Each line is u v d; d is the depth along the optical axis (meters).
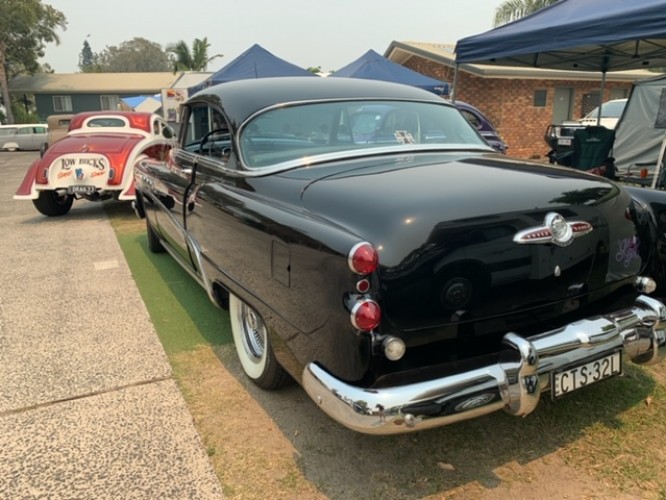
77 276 5.17
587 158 8.37
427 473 2.33
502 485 2.25
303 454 2.47
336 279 1.97
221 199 2.89
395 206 2.05
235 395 2.98
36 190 7.54
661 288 2.78
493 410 2.05
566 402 2.81
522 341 2.07
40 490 2.26
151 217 5.25
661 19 5.32
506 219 2.10
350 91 3.30
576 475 2.29
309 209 2.31
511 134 16.45
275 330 2.42
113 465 2.41
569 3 7.07
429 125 3.32
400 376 1.99
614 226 2.42
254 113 3.01
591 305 2.43
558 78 15.90
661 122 6.43
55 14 37.94
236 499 2.20
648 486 2.21
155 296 4.57
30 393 3.01
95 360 3.41
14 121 40.38
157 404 2.89
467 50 7.61
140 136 8.26
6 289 4.80
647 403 2.79
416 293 1.96
